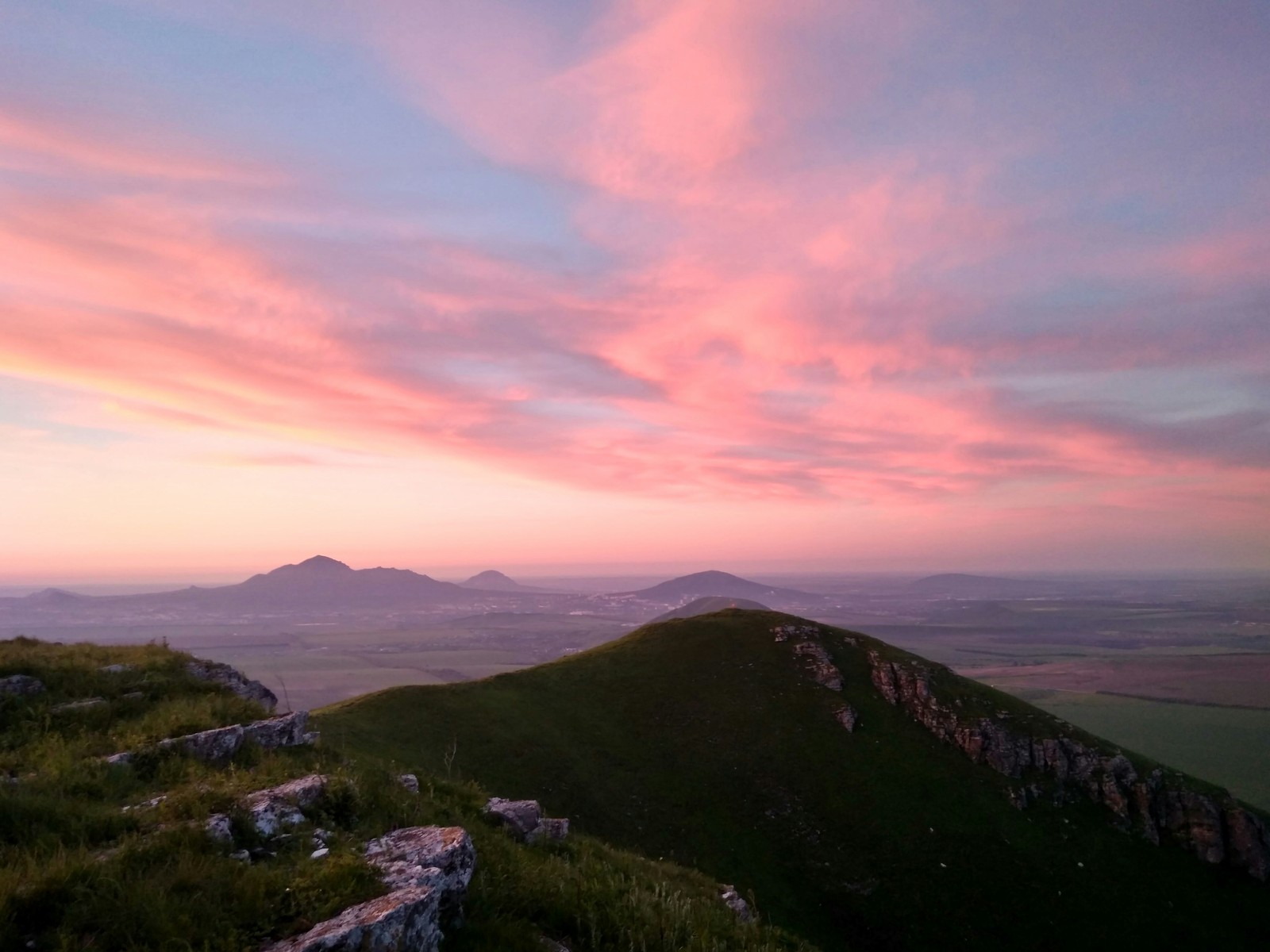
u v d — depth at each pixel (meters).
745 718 67.44
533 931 9.98
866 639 84.62
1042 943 47.31
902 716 69.88
